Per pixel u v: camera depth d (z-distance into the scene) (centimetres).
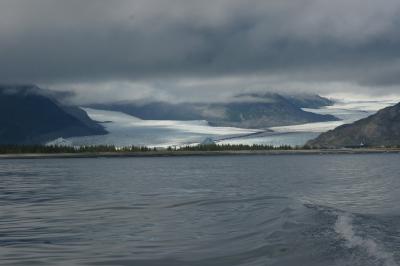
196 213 5172
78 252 3234
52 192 8606
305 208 5128
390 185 10200
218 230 4022
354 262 2748
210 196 7412
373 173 15725
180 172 17325
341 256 2873
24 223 4647
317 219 4247
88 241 3622
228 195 7619
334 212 4728
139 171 18538
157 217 4906
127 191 8644
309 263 2791
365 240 3250
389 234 3500
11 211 5691
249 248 3234
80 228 4259
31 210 5778
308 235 3509
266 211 5116
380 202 6450
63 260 3014
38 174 16512
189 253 3164
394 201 6581
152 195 7700
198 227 4212
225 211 5297
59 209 5825
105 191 8700
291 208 5184
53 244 3522
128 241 3603
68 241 3631
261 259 2941
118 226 4338
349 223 3978
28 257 3098
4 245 3497
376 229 3709
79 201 6819
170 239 3662
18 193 8444
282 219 4391
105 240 3653
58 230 4172
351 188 9350
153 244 3478
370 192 8331
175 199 6894
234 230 3994
